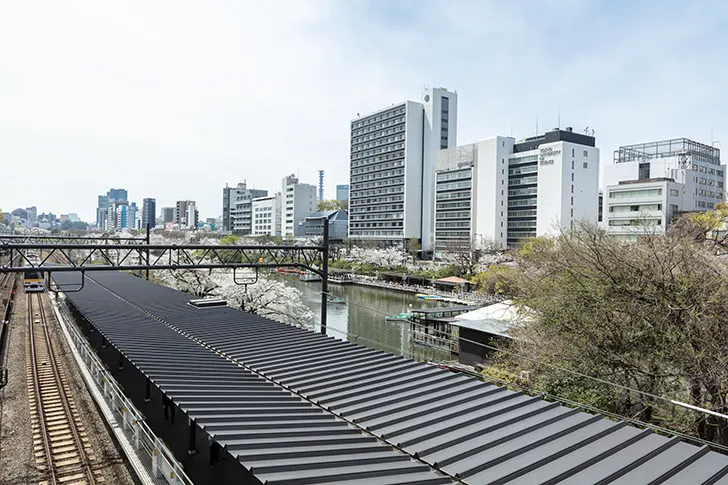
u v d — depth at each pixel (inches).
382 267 2866.6
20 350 794.2
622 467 245.3
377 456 257.3
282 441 267.0
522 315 755.4
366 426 301.9
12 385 610.2
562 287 603.5
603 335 550.3
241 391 358.9
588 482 230.4
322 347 501.7
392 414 319.9
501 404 334.3
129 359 427.2
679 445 274.4
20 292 1544.0
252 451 252.2
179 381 367.9
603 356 553.6
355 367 426.6
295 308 1350.9
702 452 267.0
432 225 3508.9
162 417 412.2
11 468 394.9
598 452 262.2
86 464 401.1
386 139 3683.6
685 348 477.7
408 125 3464.6
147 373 382.0
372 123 3828.7
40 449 430.6
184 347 496.4
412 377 394.0
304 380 395.5
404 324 1536.7
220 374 402.9
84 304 789.9
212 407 316.5
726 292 490.3
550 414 316.8
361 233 3949.3
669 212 2169.0
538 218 2687.0
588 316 563.5
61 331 955.3
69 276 1266.0
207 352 481.4
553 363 599.2
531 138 3036.4
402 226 3521.2
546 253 706.8
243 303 1230.3
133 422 408.8
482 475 236.1
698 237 683.4
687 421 476.1
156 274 1641.2
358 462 247.9
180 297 884.0
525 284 738.2
